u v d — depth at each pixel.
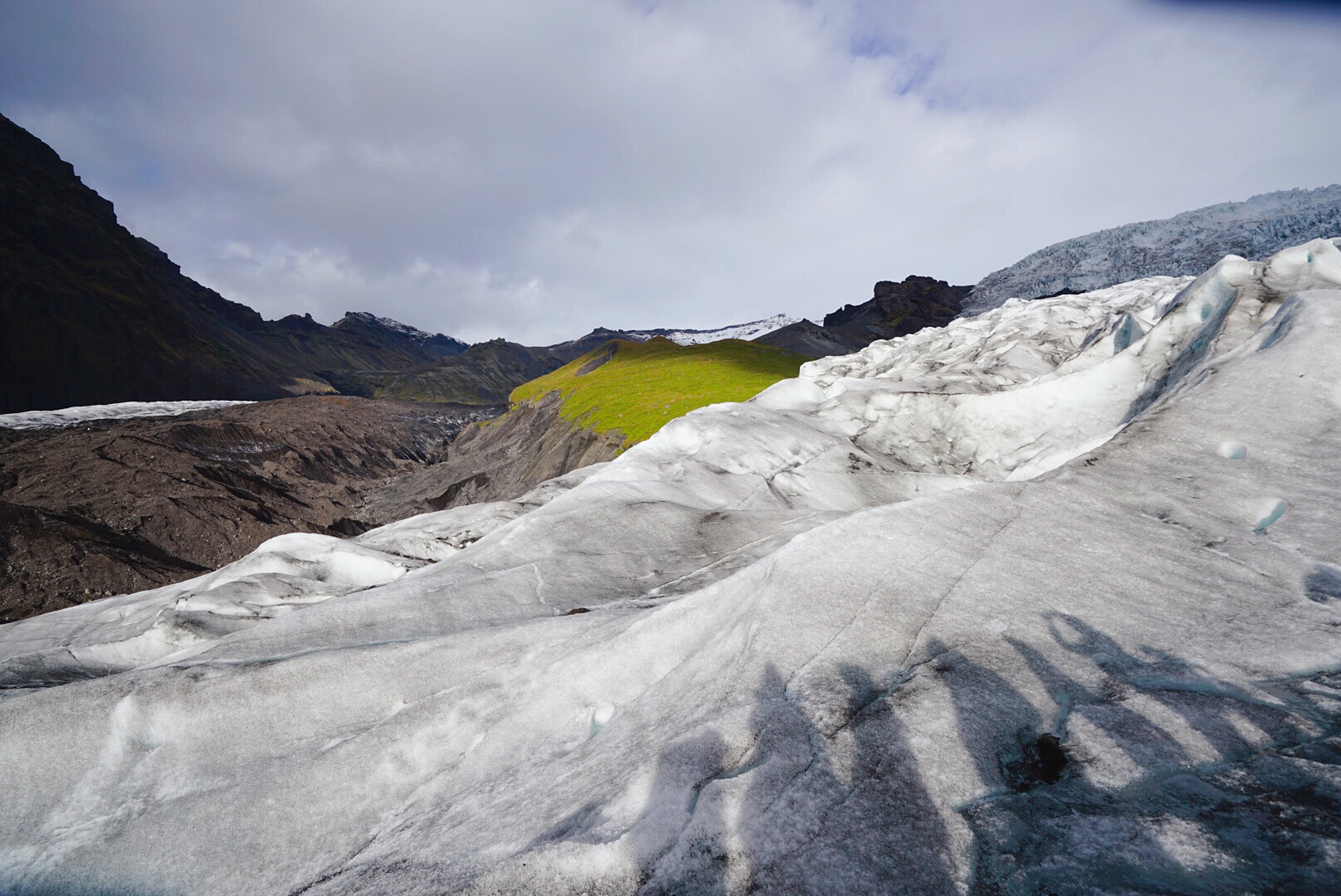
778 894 3.95
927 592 7.07
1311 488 8.70
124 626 15.52
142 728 7.68
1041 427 22.73
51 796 7.17
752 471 21.81
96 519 54.91
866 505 20.95
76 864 6.54
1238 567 7.31
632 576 13.43
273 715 7.89
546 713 7.50
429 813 6.49
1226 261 19.64
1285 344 12.42
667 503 17.41
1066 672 5.66
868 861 4.07
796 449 23.45
